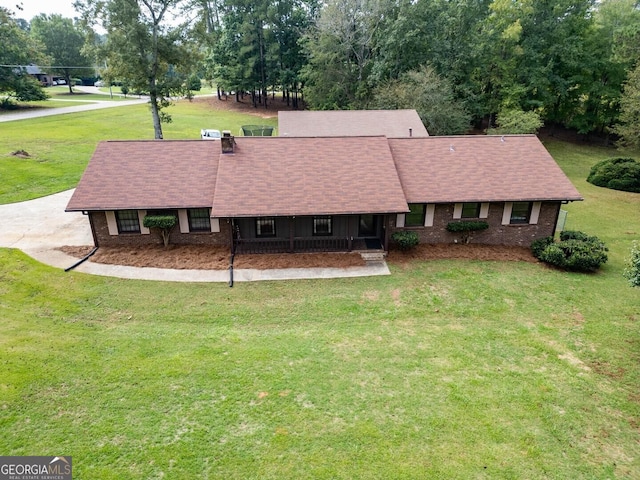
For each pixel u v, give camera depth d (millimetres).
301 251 19125
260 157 20156
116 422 9688
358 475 8625
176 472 8531
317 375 11594
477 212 20188
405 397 10859
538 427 10023
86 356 11898
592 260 17906
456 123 37312
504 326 14297
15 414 9734
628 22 41344
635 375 11883
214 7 68500
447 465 8914
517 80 43531
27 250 18078
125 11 30734
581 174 36500
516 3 41781
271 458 8938
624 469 8961
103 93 75188
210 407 10273
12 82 50250
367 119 31188
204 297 15516
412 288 16547
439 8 42156
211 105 64250
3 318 13297
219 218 17859
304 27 57406
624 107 33031
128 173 19453
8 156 29500
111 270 17062
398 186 19266
